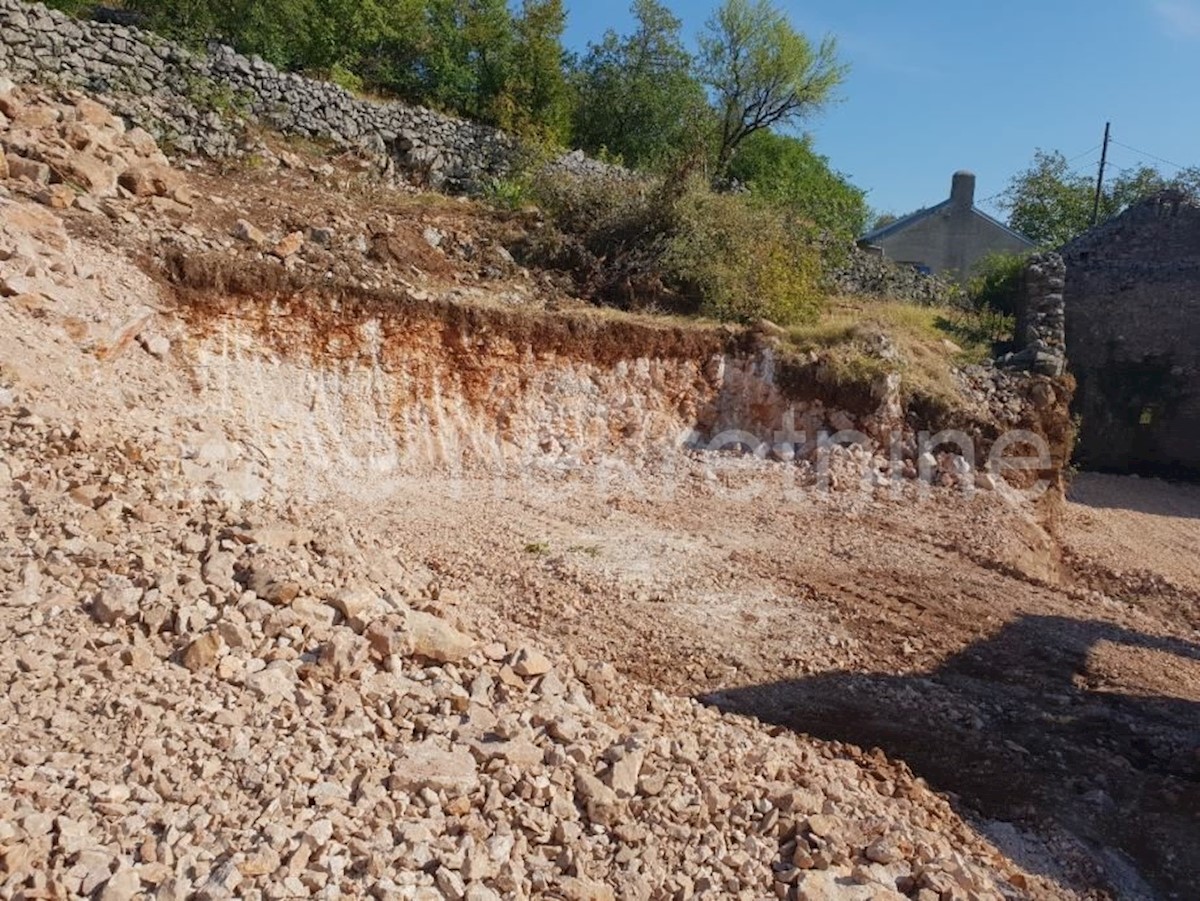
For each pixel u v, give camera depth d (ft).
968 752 20.11
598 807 14.01
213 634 15.38
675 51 84.28
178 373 32.73
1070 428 48.03
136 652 14.74
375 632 16.67
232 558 17.89
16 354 25.52
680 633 25.02
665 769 15.56
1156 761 20.51
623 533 33.45
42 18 42.83
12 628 14.87
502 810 13.51
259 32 57.52
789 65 83.61
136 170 38.14
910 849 14.92
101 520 18.53
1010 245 111.86
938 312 62.23
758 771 16.57
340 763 13.57
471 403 40.04
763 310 49.70
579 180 54.75
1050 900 15.30
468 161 57.47
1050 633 28.55
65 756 12.39
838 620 27.45
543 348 41.50
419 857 12.14
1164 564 44.96
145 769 12.45
